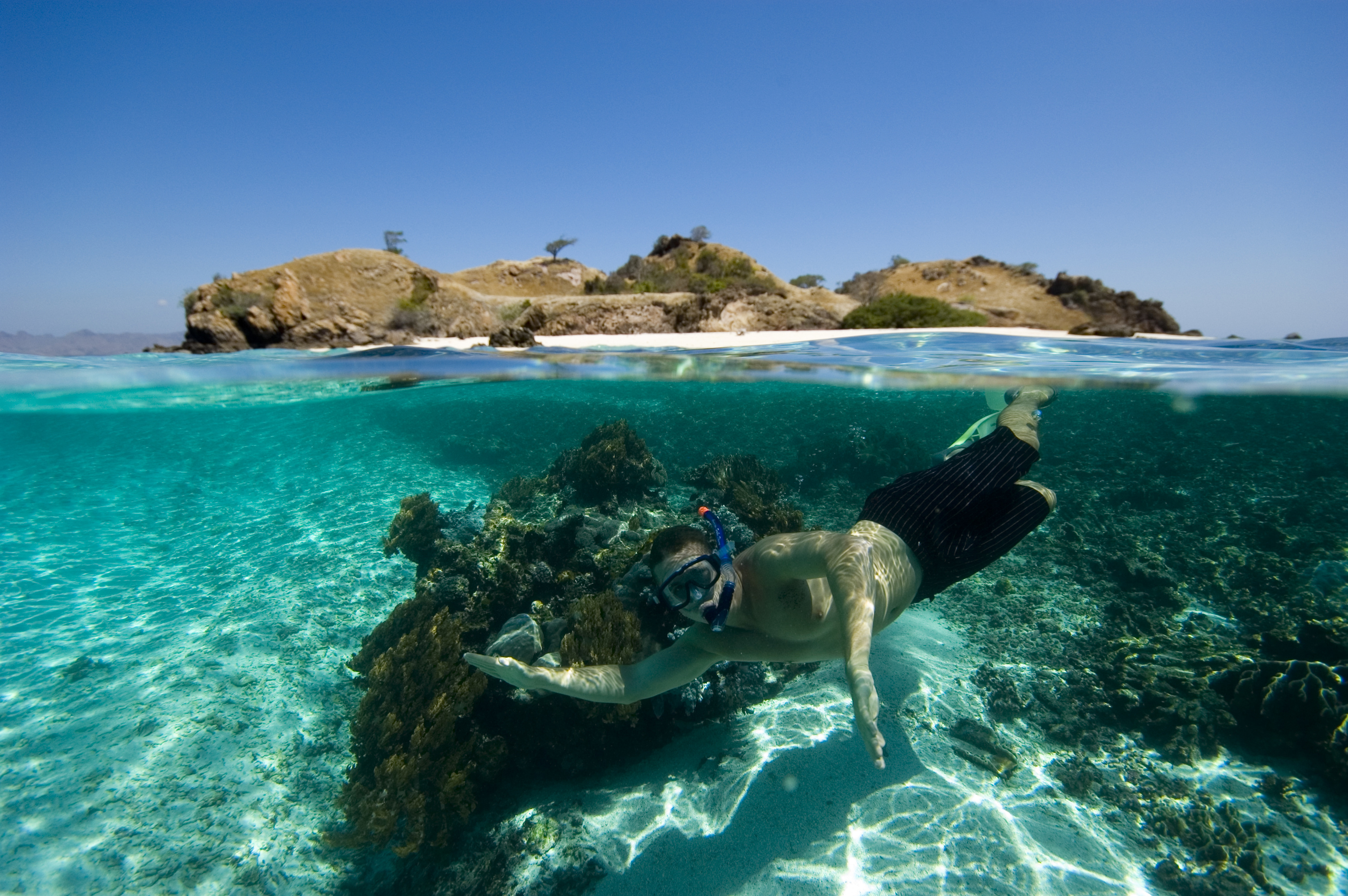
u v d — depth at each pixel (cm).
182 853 475
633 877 432
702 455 1252
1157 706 537
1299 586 681
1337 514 836
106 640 725
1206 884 391
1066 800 463
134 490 1218
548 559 743
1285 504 891
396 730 523
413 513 837
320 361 1312
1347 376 923
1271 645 577
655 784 513
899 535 278
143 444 1552
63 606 799
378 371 1338
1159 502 944
